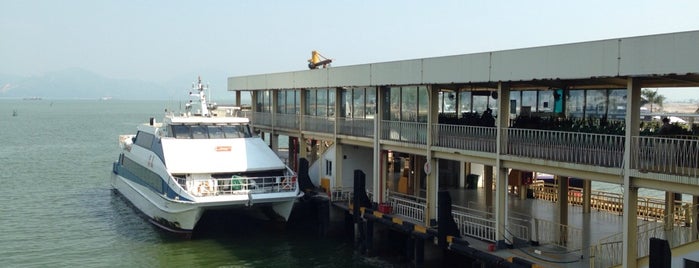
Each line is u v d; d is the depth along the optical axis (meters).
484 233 17.69
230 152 24.61
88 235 24.59
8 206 30.39
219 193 22.20
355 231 22.12
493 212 19.81
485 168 21.11
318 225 25.08
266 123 31.38
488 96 22.66
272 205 23.55
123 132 87.69
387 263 20.64
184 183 23.05
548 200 22.77
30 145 63.88
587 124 16.92
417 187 22.97
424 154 19.58
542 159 15.14
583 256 15.58
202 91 33.66
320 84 24.67
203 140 24.88
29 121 116.81
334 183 25.03
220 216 26.12
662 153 12.61
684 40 11.30
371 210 21.47
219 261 21.22
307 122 27.17
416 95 20.81
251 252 22.17
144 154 26.89
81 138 74.94
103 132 87.31
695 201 16.12
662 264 12.06
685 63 11.29
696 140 12.17
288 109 29.77
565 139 15.26
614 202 20.88
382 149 21.73
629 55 12.34
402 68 19.31
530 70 14.62
